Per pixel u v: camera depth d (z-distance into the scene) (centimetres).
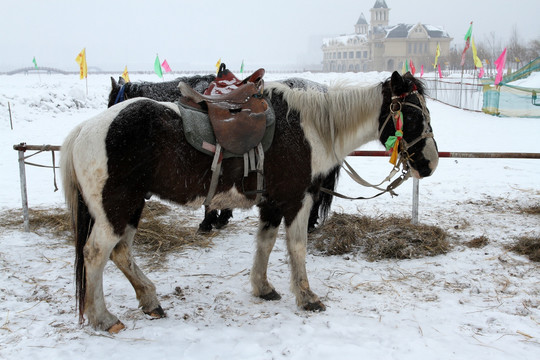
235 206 331
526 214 588
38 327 308
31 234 505
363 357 279
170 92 494
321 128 336
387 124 346
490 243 481
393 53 8044
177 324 319
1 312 330
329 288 381
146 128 288
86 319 321
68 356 277
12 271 406
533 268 418
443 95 2700
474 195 690
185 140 298
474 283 387
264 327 317
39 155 1024
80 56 2067
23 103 1703
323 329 312
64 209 604
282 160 320
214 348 288
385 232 489
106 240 292
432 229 499
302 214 335
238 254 462
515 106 1903
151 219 546
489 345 293
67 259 439
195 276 407
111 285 383
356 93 345
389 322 323
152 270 419
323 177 348
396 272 414
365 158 1032
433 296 365
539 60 3133
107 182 284
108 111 298
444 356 281
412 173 354
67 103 1852
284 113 329
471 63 6347
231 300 360
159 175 296
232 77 376
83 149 284
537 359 278
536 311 339
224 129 304
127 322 320
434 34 8119
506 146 1107
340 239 471
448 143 1163
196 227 539
